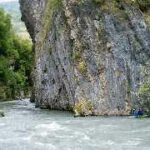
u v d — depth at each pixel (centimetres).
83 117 5038
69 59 5625
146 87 5150
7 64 9600
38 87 6681
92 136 3659
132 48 5375
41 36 6731
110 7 5506
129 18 5462
